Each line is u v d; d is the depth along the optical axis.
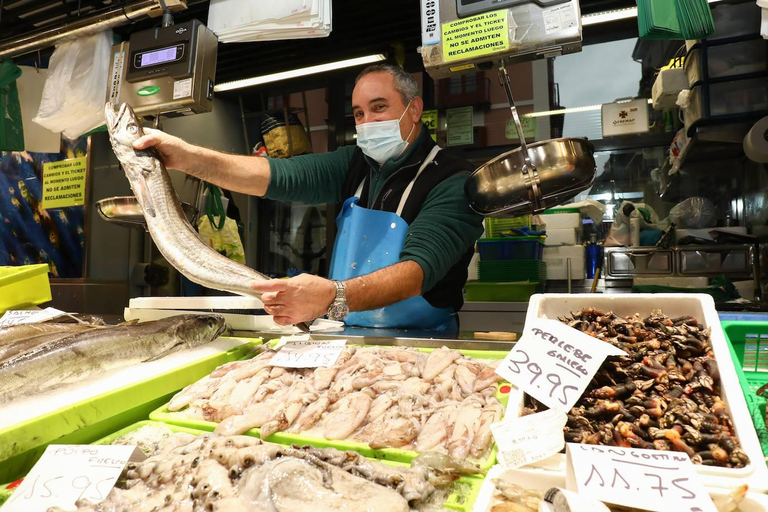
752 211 4.70
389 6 4.08
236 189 2.89
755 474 0.97
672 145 4.94
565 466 1.05
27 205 4.93
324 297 2.01
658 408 1.17
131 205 2.99
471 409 1.46
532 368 1.34
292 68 4.89
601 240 5.46
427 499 1.12
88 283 4.39
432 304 2.98
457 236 2.64
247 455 1.12
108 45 3.54
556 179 2.37
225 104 6.18
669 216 5.14
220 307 2.55
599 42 5.20
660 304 1.58
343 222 3.11
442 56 2.47
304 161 3.20
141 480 1.17
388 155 2.97
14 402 1.52
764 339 1.62
